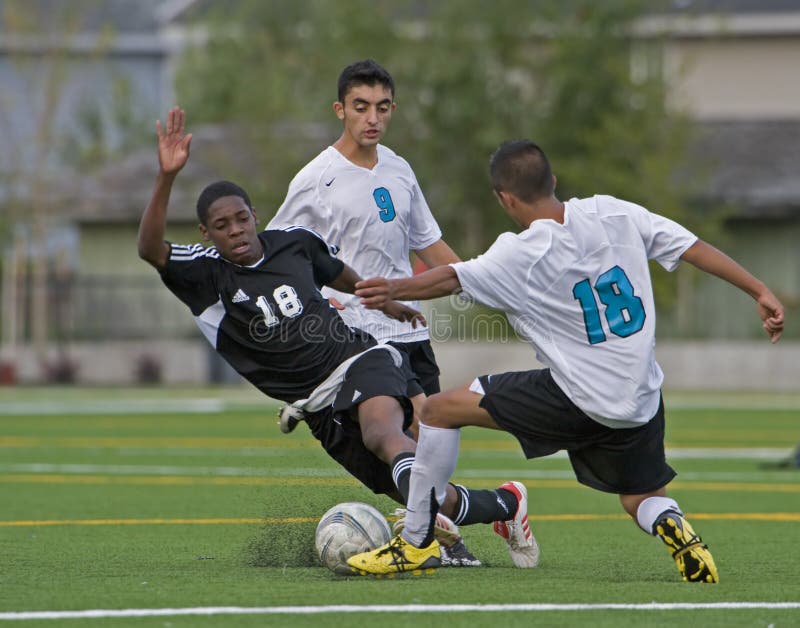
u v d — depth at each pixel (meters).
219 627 17.34
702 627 17.41
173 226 122.00
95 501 37.16
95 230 124.62
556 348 21.41
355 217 27.83
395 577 22.31
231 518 33.12
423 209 28.91
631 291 21.34
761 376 104.50
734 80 130.25
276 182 113.75
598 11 109.94
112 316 116.56
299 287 24.28
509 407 21.77
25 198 121.31
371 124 27.14
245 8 139.25
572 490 41.22
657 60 111.69
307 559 24.52
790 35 129.50
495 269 21.14
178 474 44.94
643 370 21.17
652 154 106.12
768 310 21.34
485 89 111.88
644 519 22.05
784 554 26.89
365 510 23.38
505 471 47.28
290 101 119.75
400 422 23.31
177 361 112.69
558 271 21.20
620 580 22.19
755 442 59.59
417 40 114.06
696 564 21.55
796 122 125.38
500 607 18.73
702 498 39.06
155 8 161.75
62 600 19.50
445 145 112.81
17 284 115.31
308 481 29.25
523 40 113.06
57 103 123.12
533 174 21.48
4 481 42.88
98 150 132.38
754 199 112.06
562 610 18.53
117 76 153.12
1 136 142.50
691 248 21.66
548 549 27.95
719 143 121.25
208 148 124.25
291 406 24.50
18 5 120.75
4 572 23.28
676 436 62.69
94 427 67.12
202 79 147.12
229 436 61.41
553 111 111.25
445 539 24.17
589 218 21.47
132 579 22.03
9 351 112.88
